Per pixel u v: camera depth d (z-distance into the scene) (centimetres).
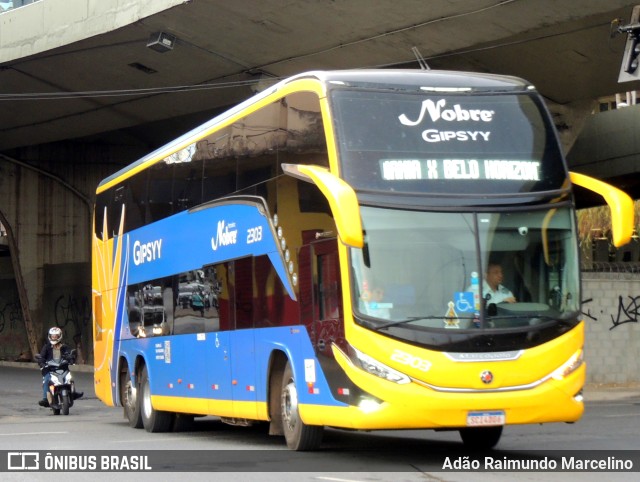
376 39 2594
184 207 1588
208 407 1474
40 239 4247
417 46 2600
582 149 3375
